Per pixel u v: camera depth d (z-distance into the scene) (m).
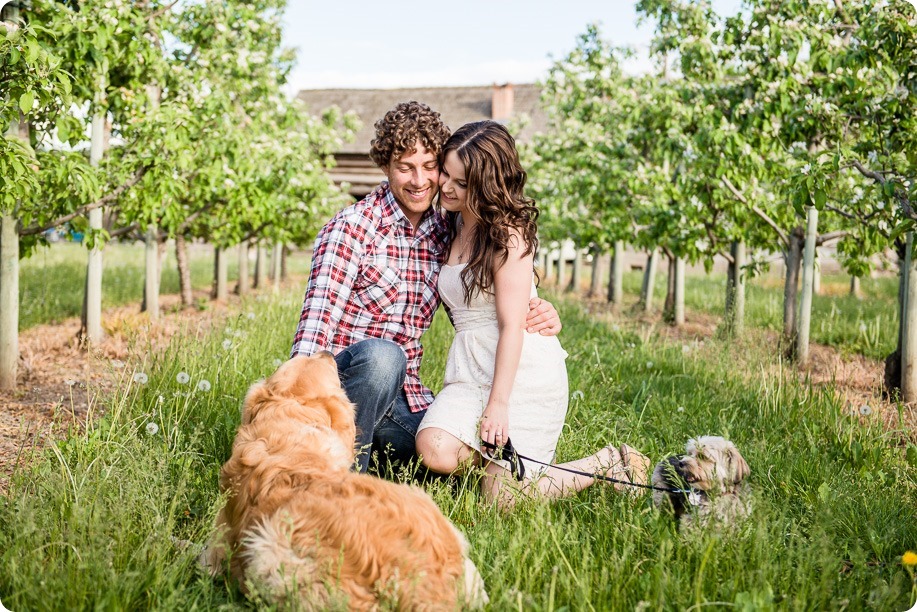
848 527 3.46
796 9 7.66
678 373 6.95
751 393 5.90
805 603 2.60
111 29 5.94
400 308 3.90
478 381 3.67
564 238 14.85
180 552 2.85
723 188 8.89
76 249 23.25
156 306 9.84
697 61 8.92
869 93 6.91
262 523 2.57
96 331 7.95
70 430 4.16
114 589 2.51
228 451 4.10
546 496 3.56
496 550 2.96
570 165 13.17
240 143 8.79
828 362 8.36
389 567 2.33
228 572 2.71
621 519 3.22
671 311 12.20
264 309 9.59
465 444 3.57
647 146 11.17
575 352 7.79
